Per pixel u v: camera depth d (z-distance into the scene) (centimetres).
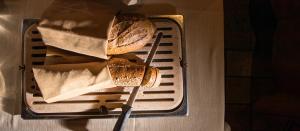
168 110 109
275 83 133
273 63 126
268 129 165
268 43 165
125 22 100
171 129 113
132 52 108
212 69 115
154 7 116
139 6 115
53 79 100
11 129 111
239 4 169
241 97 169
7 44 113
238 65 170
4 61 113
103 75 100
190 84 114
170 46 111
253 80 169
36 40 109
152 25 105
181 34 112
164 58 110
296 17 117
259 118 166
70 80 99
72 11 101
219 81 115
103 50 98
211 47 116
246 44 170
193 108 113
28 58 108
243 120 168
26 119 108
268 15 158
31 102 106
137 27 101
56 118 107
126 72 99
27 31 110
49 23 99
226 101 169
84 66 101
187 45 116
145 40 103
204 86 114
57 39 101
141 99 108
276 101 130
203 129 113
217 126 113
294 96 124
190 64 115
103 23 98
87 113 107
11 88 112
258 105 136
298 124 131
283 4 120
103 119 112
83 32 97
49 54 106
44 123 111
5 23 114
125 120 102
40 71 100
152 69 100
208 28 117
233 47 170
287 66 119
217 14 117
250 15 166
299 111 124
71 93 102
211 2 118
